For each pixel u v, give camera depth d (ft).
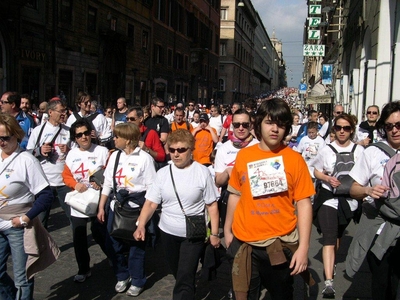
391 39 44.21
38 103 63.93
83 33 75.87
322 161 18.31
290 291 11.64
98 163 18.78
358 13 62.49
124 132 17.02
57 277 18.89
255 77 357.41
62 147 20.71
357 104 60.23
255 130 11.45
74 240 18.28
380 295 12.68
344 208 17.29
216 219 14.71
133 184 16.83
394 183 12.07
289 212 11.28
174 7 129.49
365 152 13.47
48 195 14.03
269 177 11.10
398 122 12.80
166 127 29.60
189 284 14.14
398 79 41.63
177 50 134.82
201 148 30.35
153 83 113.39
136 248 17.12
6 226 13.75
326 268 17.22
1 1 53.11
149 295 17.29
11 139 13.71
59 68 68.90
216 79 193.16
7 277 14.56
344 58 82.17
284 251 11.21
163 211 14.69
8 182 13.64
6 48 57.21
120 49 89.86
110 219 17.21
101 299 16.84
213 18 181.27
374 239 12.99
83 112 29.50
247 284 11.37
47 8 64.95
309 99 87.97
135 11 98.73
